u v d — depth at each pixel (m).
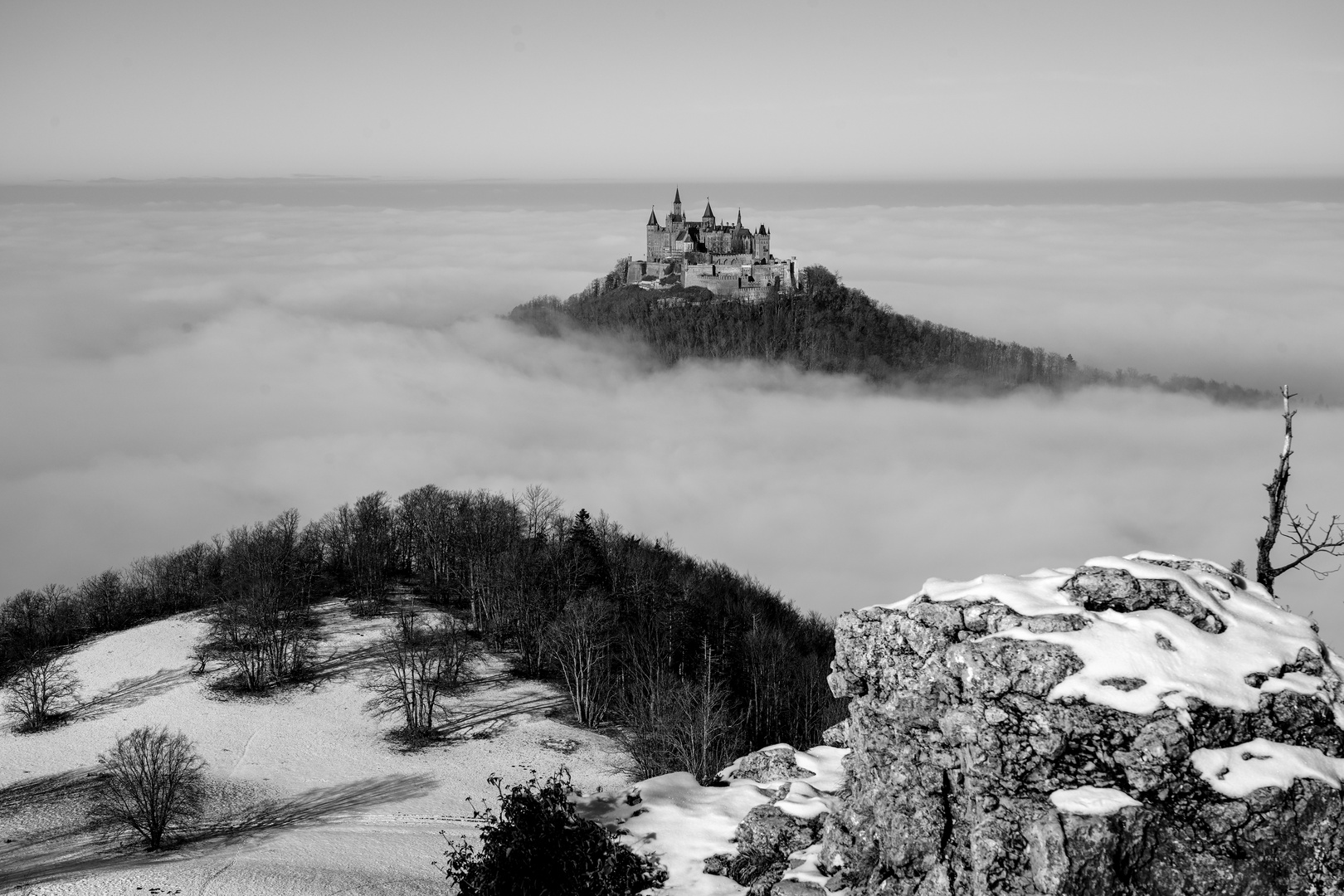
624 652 92.62
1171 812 19.48
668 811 28.86
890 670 23.86
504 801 26.91
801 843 25.81
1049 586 23.48
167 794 67.00
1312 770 19.59
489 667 98.88
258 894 52.66
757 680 80.81
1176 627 21.70
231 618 98.19
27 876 60.34
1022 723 21.00
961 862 21.05
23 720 88.81
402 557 128.25
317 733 85.19
